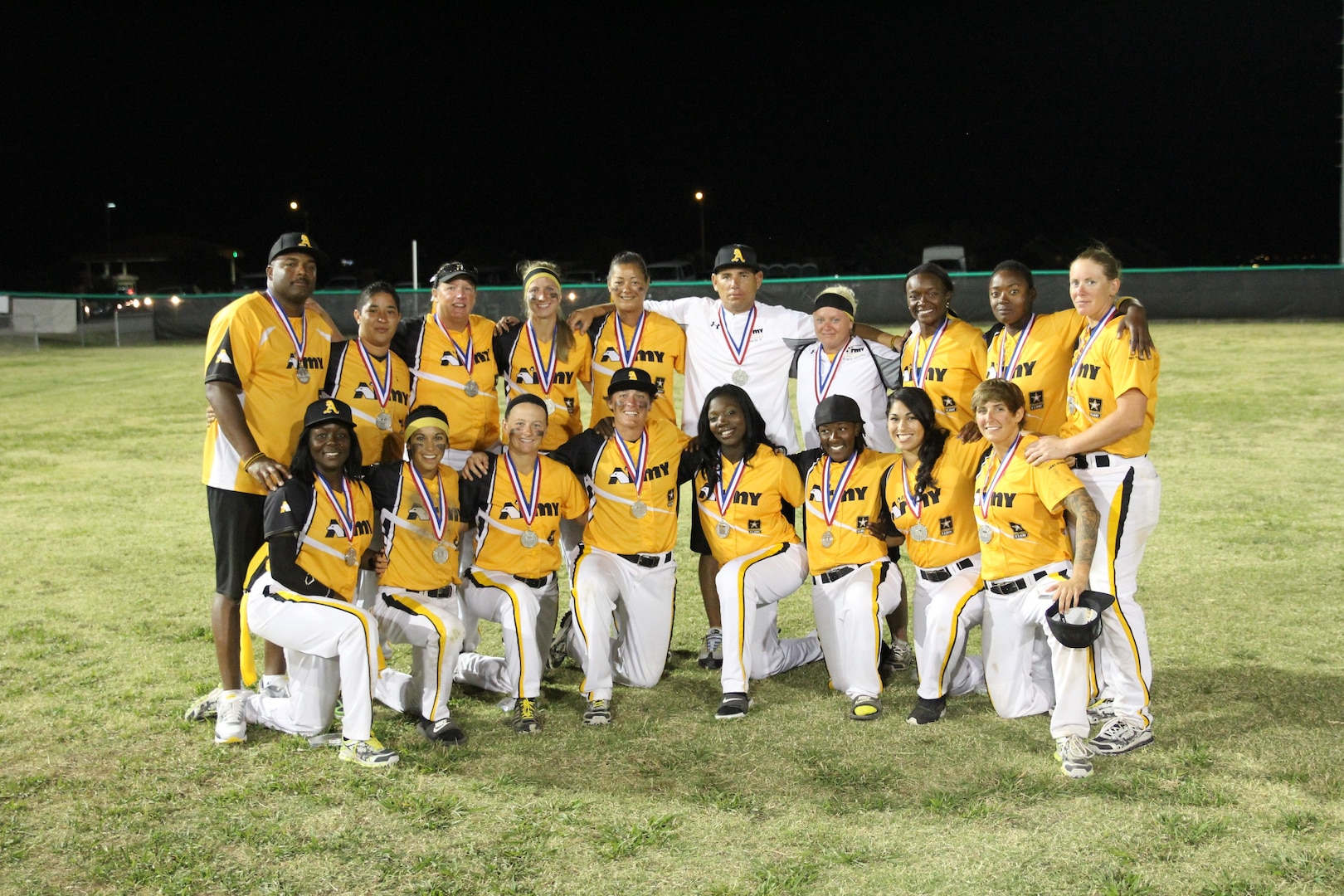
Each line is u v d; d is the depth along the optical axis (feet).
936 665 16.40
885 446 20.57
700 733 16.16
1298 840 12.42
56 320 104.12
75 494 33.78
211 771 14.89
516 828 13.14
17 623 21.29
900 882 11.74
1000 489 15.88
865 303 90.79
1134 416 14.98
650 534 18.08
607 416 18.90
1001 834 12.75
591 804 13.78
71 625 21.22
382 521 16.71
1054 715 14.97
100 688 17.93
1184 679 17.52
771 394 20.89
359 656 15.15
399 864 12.33
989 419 15.75
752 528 18.40
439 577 17.06
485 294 93.40
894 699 17.63
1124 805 13.39
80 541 27.89
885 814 13.37
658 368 20.72
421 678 16.42
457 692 18.21
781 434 20.98
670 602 18.35
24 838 13.03
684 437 18.99
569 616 19.72
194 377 68.64
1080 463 15.85
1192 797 13.48
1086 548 14.82
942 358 18.69
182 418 50.21
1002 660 16.30
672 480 18.43
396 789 14.26
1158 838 12.54
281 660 17.25
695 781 14.44
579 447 18.66
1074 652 14.73
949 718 16.62
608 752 15.47
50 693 17.70
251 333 16.57
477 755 15.44
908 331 20.26
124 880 12.09
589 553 18.20
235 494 16.30
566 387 20.04
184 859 12.48
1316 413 43.04
